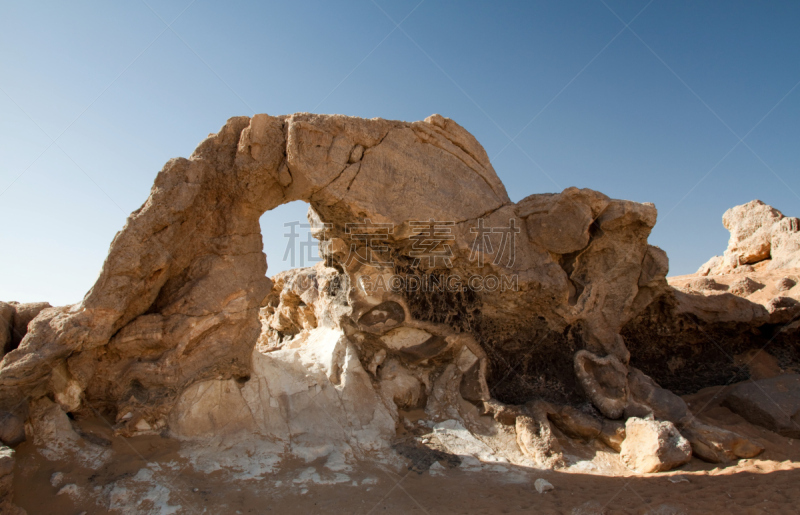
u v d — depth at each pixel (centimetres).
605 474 646
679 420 714
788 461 651
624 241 807
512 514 498
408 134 761
